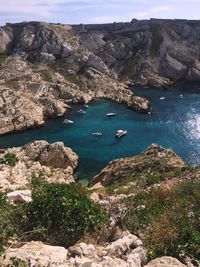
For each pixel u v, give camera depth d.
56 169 61.19
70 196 20.12
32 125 89.81
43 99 100.94
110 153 72.69
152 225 18.81
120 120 93.56
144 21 166.50
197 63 144.38
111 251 15.54
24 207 19.84
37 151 63.84
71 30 163.88
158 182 38.34
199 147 73.81
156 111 99.75
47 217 18.70
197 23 163.50
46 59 143.25
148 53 152.00
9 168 45.34
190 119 91.38
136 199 25.44
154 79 134.12
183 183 28.36
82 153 73.12
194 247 16.72
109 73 138.75
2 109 90.50
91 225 18.53
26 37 152.38
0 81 110.88
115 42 157.25
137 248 15.60
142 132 84.00
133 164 51.50
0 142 82.00
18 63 133.25
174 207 22.30
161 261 14.29
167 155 52.78
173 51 149.00
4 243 16.95
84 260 14.41
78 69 135.38
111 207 23.91
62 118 97.19
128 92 116.75
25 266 13.62
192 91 123.06
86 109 104.69
